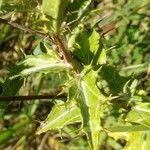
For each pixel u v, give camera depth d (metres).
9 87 0.17
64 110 0.15
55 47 0.15
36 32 0.15
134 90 0.16
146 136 0.17
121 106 0.16
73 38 0.15
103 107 0.15
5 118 0.29
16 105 0.29
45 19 0.13
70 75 0.15
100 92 0.14
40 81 0.25
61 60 0.15
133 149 0.17
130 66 0.25
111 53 0.24
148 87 0.24
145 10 0.26
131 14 0.24
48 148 0.30
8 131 0.27
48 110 0.29
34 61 0.16
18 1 0.13
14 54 0.30
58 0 0.13
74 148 0.28
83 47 0.16
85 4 0.15
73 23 0.15
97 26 0.18
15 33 0.29
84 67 0.15
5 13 0.15
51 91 0.27
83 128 0.14
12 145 0.28
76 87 0.15
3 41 0.30
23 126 0.27
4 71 0.25
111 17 0.20
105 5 0.28
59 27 0.14
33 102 0.27
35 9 0.13
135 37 0.27
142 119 0.16
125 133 0.17
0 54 0.31
